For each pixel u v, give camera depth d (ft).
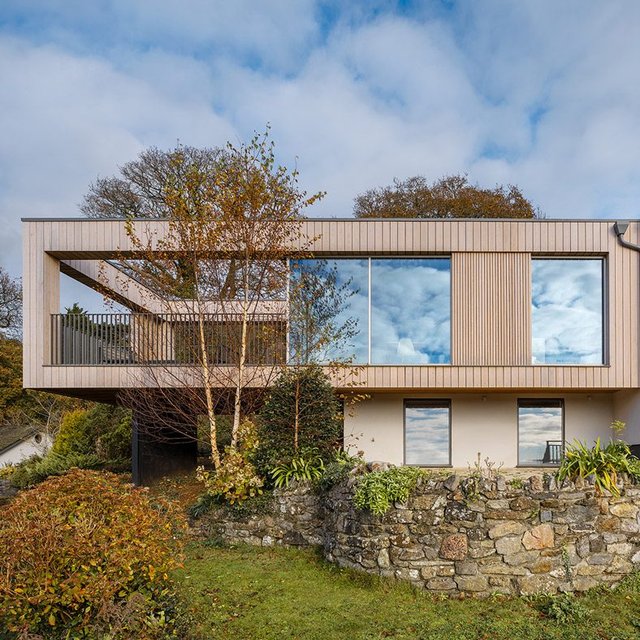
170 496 35.50
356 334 37.58
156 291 37.88
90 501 15.06
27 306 37.17
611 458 20.95
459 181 93.25
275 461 27.99
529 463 40.11
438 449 40.34
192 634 15.48
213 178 33.68
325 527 24.98
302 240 36.99
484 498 19.99
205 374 34.73
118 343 38.45
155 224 37.42
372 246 37.04
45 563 13.42
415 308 37.91
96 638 13.57
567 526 19.86
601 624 16.81
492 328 37.04
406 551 20.22
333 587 20.27
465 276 37.27
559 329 37.68
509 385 36.47
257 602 18.74
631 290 36.91
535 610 18.16
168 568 16.26
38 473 56.44
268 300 36.22
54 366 37.19
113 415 63.16
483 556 19.63
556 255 37.73
